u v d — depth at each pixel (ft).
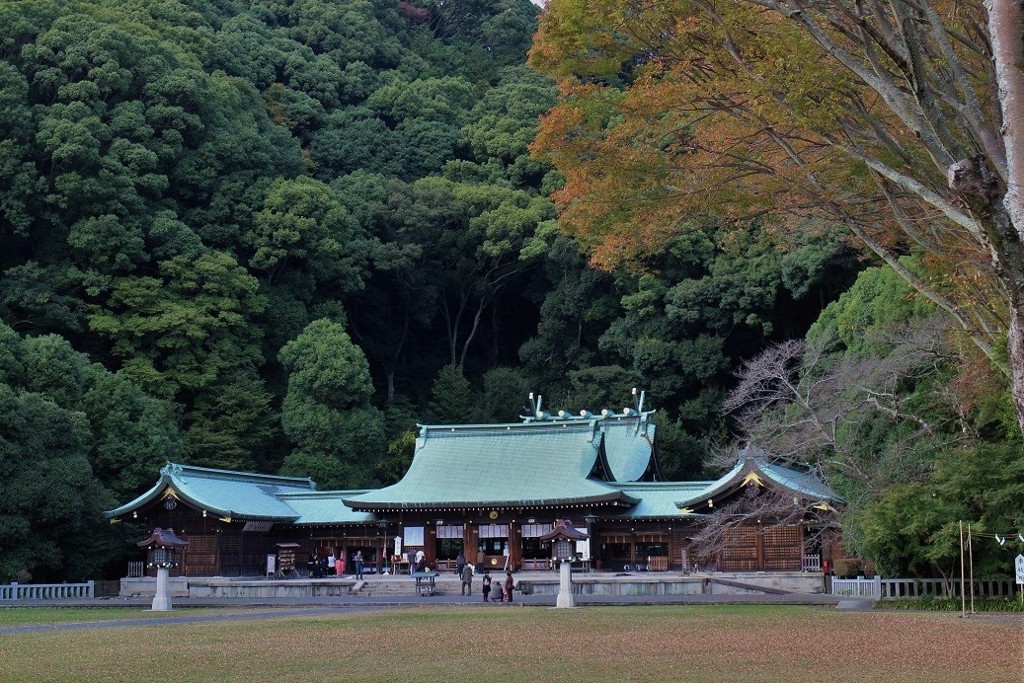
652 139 62.90
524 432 166.50
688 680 48.70
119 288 201.05
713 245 226.58
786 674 50.85
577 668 53.72
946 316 105.60
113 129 211.20
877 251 60.64
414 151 285.43
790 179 59.47
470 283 264.31
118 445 163.94
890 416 115.96
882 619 84.38
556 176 267.39
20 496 139.13
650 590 130.52
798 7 48.47
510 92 296.51
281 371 229.04
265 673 52.85
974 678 49.01
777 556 134.00
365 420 208.95
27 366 161.17
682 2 53.62
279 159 251.80
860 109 53.47
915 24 50.98
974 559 97.14
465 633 75.10
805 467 153.89
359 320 262.47
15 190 197.26
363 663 56.85
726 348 230.68
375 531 163.02
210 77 246.88
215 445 193.88
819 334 149.28
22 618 99.81
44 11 214.69
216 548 152.35
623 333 232.53
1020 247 39.32
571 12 55.57
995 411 99.14
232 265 214.90
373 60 322.14
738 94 58.49
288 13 320.09
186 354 201.36
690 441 208.54
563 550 110.42
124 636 76.13
